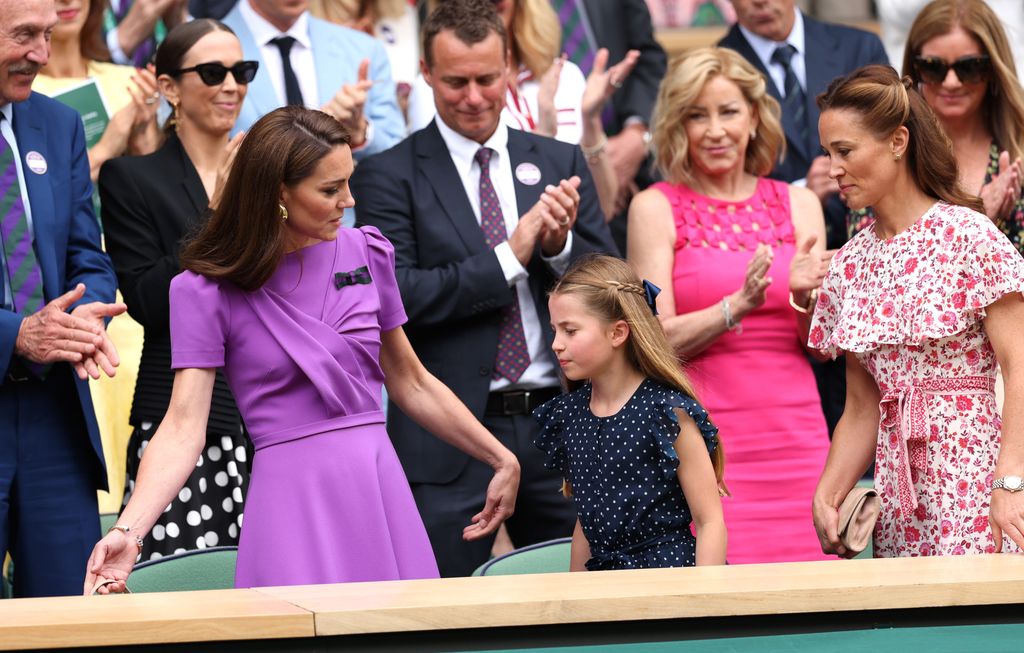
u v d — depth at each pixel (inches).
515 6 767.1
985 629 311.3
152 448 423.5
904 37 978.7
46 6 527.5
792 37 797.9
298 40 753.6
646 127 826.8
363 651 291.4
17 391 541.3
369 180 635.5
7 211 546.6
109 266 583.2
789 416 618.2
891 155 460.8
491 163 643.5
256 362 436.8
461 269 604.7
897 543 475.2
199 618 282.7
